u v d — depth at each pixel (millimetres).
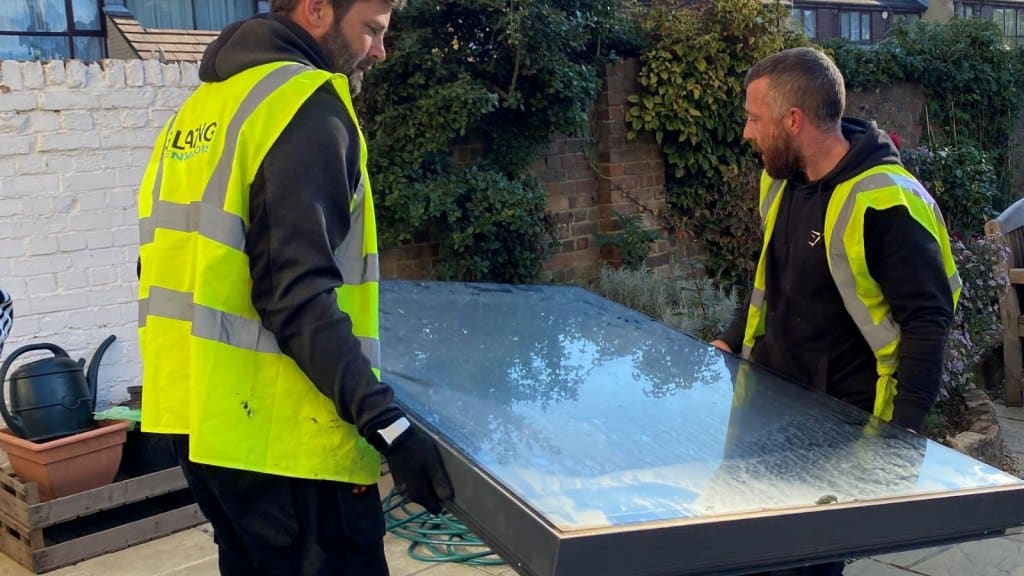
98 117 4520
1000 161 10211
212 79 1893
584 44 6062
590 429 1787
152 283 1868
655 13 6695
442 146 5270
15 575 3516
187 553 3688
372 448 1858
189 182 1813
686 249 7035
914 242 2303
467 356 2252
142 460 3955
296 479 1819
